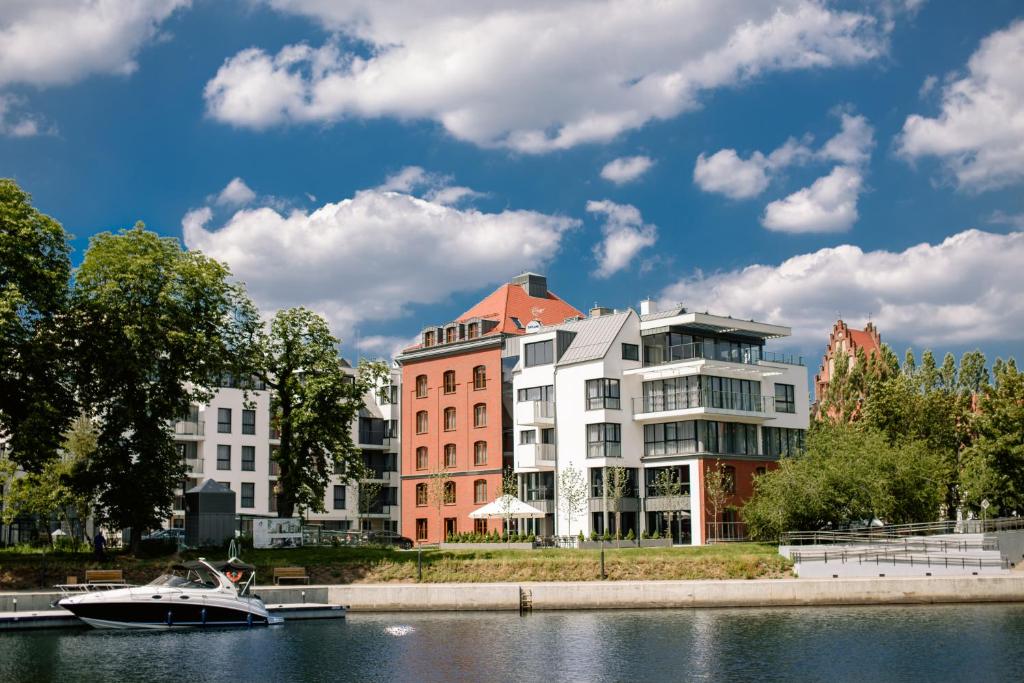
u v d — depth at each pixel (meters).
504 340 88.12
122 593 45.09
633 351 81.31
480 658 39.38
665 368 78.38
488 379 88.38
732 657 39.22
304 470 63.31
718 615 50.09
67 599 44.56
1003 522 67.62
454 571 56.81
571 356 81.88
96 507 56.88
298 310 63.84
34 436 50.78
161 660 38.78
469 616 50.62
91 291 55.53
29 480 56.88
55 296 53.06
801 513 64.00
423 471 93.06
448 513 90.00
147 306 55.84
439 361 93.06
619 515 77.62
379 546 65.00
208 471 97.81
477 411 89.12
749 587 53.06
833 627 45.81
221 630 45.91
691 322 79.88
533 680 35.72
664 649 40.97
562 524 79.81
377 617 50.47
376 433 108.88
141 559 55.19
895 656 39.09
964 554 58.69
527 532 82.75
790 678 35.75
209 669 37.28
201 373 58.03
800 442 83.69
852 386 109.69
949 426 83.25
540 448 81.50
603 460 77.75
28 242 51.34
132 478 55.88
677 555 58.47
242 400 101.12
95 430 74.00
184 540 62.62
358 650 41.03
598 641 42.84
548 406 82.62
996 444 74.06
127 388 56.22
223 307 60.38
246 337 62.25
